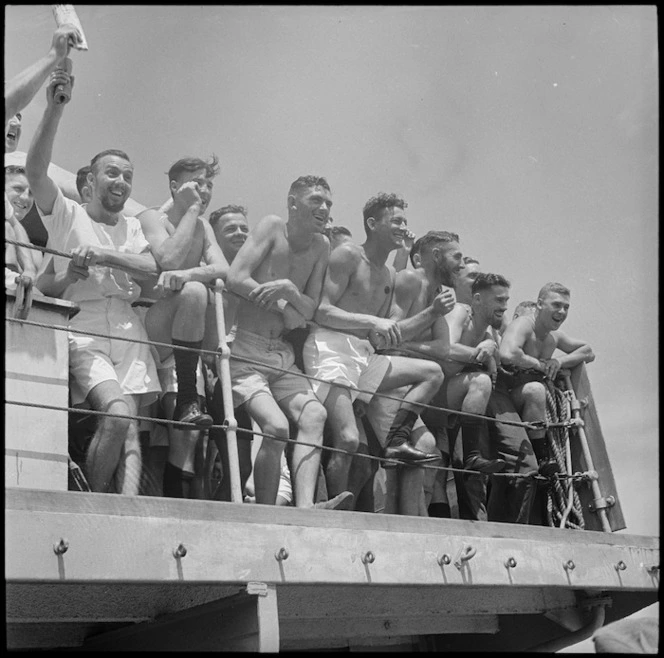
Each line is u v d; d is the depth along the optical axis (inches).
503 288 278.4
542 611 280.2
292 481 233.6
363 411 251.1
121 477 210.8
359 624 258.7
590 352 293.3
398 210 257.6
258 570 192.7
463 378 267.6
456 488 270.5
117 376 217.5
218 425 217.5
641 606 284.5
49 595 197.2
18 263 213.9
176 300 224.2
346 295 253.9
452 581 220.8
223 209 249.1
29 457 190.9
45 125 215.6
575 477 278.8
